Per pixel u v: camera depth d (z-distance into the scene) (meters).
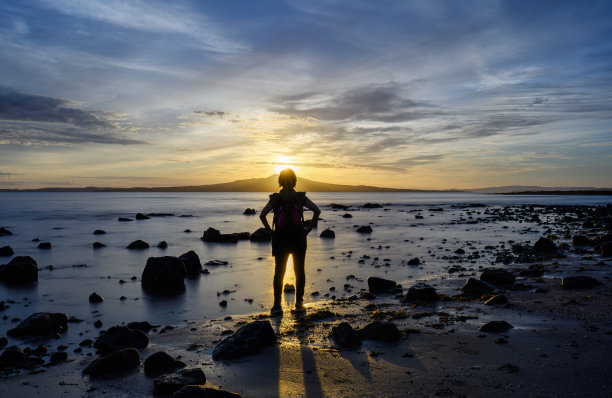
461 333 5.09
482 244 19.25
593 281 7.71
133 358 4.36
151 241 22.42
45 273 12.39
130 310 7.98
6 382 3.98
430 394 3.29
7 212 55.97
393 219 41.69
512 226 30.80
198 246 20.19
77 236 25.16
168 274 9.92
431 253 16.09
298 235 7.22
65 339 6.15
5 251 16.47
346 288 9.69
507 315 5.95
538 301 6.72
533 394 3.20
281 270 7.32
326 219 42.00
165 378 3.66
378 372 3.84
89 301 8.77
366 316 6.43
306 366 4.08
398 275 11.30
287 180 7.23
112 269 13.16
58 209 65.50
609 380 3.41
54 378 4.07
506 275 8.70
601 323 5.20
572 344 4.40
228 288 10.01
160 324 6.97
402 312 6.46
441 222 36.50
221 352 4.48
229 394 3.20
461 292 8.29
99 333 6.48
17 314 7.77
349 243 20.28
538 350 4.26
